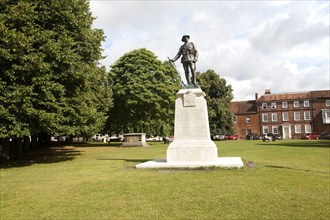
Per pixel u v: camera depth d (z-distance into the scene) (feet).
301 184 30.12
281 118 246.68
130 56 138.92
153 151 94.02
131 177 35.99
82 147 123.85
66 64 62.13
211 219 19.51
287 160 56.39
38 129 59.00
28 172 46.01
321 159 58.75
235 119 261.03
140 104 133.90
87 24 75.25
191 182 31.50
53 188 31.14
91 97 80.94
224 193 26.30
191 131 46.65
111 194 27.04
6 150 67.56
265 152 79.41
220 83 211.61
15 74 55.26
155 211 21.49
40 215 21.36
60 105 63.10
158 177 35.27
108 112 141.79
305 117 239.30
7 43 51.80
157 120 145.89
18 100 52.11
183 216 20.22
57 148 116.88
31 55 53.93
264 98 255.70
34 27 60.13
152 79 139.54
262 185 29.60
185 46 50.29
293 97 245.45
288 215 20.04
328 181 31.86
